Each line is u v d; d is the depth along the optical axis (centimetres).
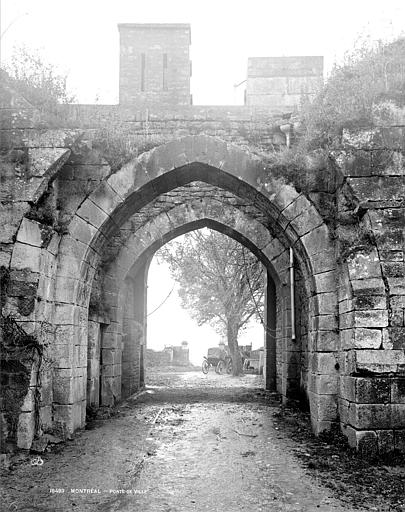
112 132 876
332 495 591
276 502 575
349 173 761
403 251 737
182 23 1348
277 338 1544
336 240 833
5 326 744
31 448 738
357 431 707
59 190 863
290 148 899
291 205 859
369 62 830
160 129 921
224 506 566
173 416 1088
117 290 1235
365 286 736
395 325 721
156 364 3095
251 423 1001
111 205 864
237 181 888
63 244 852
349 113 782
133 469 691
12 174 783
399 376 711
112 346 1205
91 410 1045
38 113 808
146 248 1284
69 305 842
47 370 802
